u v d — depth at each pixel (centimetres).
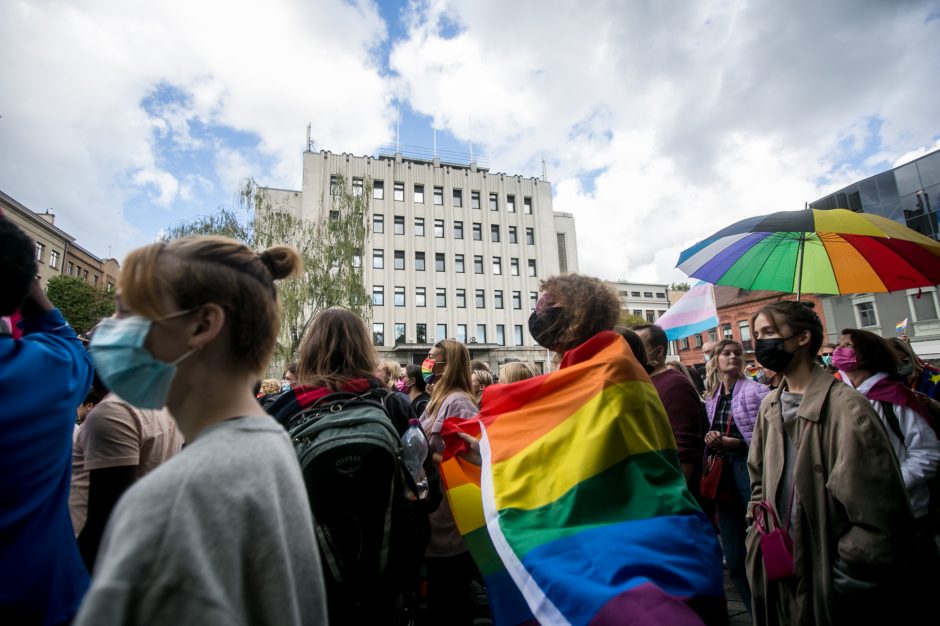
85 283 2858
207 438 74
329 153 3067
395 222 3131
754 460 223
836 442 180
